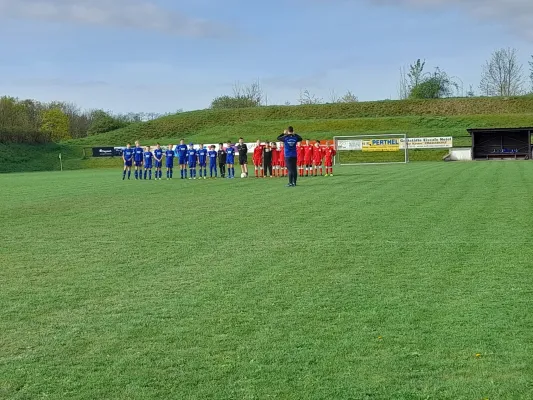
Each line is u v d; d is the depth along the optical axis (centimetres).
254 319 857
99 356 735
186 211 2058
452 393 617
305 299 947
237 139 8238
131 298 979
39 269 1203
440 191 2486
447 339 760
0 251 1395
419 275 1080
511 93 11012
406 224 1631
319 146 3934
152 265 1216
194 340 780
